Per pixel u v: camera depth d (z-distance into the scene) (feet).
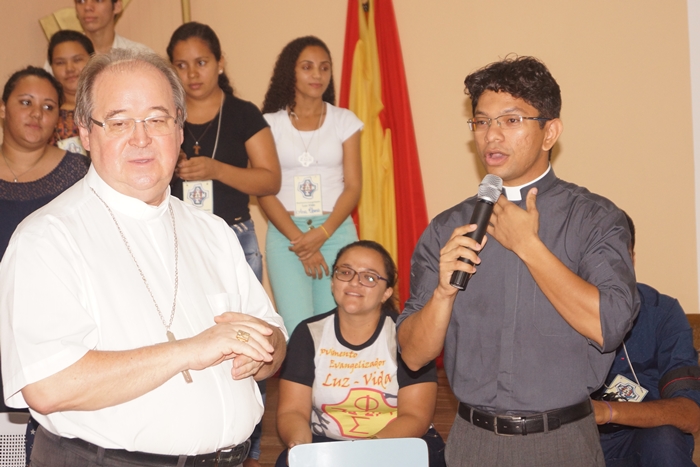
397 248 17.34
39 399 4.71
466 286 6.49
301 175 13.82
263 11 18.34
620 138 17.65
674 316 8.75
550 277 5.84
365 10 17.43
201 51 11.58
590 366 6.21
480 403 6.37
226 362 5.76
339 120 14.05
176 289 5.69
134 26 18.07
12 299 4.85
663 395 8.44
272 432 13.01
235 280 6.45
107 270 5.32
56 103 10.38
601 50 17.57
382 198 17.30
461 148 18.07
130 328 5.25
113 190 5.59
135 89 5.42
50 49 13.44
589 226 6.18
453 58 18.02
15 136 10.08
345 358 9.14
